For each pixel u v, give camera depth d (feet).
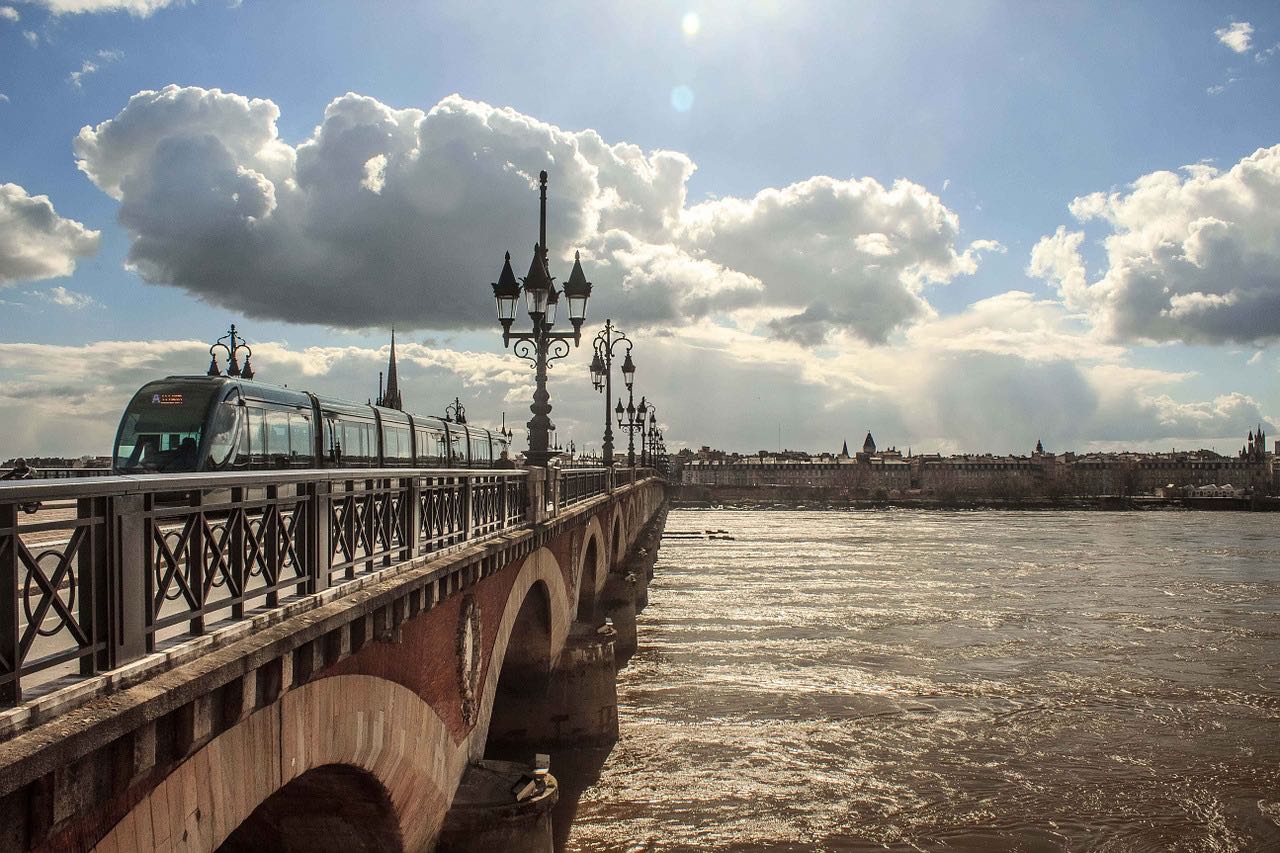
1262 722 108.27
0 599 16.70
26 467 46.32
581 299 79.87
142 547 20.45
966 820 79.51
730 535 428.56
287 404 69.62
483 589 53.83
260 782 26.63
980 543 376.27
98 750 19.16
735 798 83.15
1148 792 86.69
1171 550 338.95
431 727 44.14
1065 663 138.31
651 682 124.26
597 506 107.45
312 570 28.53
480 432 144.36
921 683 125.08
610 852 72.54
